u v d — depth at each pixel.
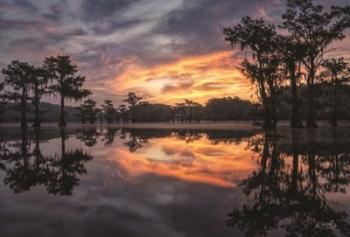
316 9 32.03
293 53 32.78
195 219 4.14
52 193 5.66
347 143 13.91
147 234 3.59
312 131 24.12
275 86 34.53
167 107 128.12
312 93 33.12
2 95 46.91
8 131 33.25
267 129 29.88
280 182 6.55
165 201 5.06
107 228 3.80
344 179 6.80
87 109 82.25
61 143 17.00
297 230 3.85
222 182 6.59
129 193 5.62
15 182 6.68
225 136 21.69
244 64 35.78
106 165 9.05
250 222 4.02
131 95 100.62
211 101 122.75
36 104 50.19
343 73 37.75
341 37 32.34
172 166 8.77
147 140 19.22
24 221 4.07
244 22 34.59
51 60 51.84
